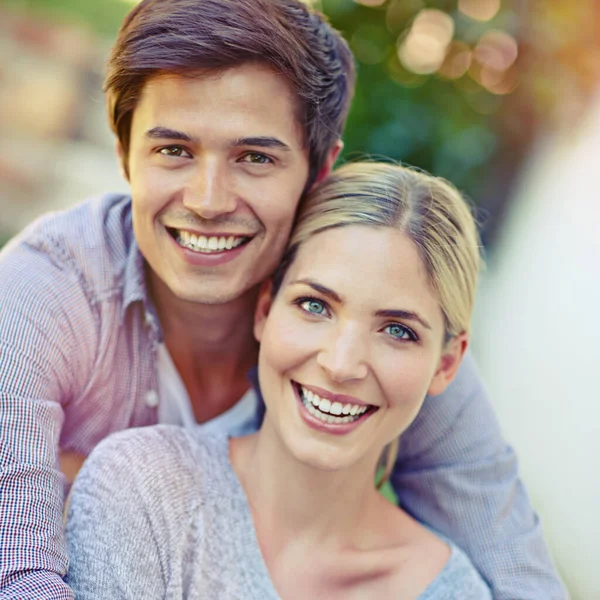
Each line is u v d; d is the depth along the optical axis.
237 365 2.15
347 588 1.68
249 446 1.76
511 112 3.15
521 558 2.00
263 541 1.67
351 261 1.60
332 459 1.59
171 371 2.08
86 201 2.14
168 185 1.76
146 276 2.04
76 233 1.98
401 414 1.66
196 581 1.55
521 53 3.04
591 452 3.32
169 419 2.13
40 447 1.66
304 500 1.65
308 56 1.80
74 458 2.10
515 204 3.79
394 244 1.61
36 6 5.04
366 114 3.00
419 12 2.95
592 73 3.09
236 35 1.66
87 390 1.96
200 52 1.65
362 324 1.58
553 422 3.74
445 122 3.04
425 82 3.03
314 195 1.81
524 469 4.00
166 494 1.59
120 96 1.80
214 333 2.05
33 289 1.83
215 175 1.72
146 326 2.02
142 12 1.73
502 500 2.05
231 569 1.59
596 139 3.59
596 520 3.16
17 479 1.58
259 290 2.00
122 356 2.00
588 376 3.45
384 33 2.96
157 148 1.76
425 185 1.75
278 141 1.74
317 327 1.61
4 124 5.08
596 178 3.64
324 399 1.59
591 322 3.49
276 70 1.71
